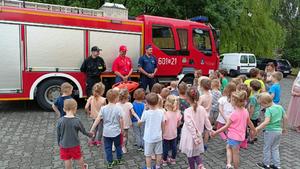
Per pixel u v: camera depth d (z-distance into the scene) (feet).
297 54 115.24
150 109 15.34
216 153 18.94
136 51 31.53
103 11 29.96
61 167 16.16
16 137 20.71
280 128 16.22
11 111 27.76
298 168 17.03
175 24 34.04
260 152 19.27
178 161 17.47
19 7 26.02
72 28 27.71
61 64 27.53
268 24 94.17
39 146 19.15
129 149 19.25
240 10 59.26
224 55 86.07
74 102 14.43
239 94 15.24
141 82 29.84
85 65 27.27
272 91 20.95
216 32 37.83
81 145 19.65
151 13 54.70
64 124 14.06
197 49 35.96
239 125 15.29
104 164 16.85
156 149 15.37
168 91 18.11
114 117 16.01
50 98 27.76
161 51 32.96
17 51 25.55
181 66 34.68
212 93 20.15
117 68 28.09
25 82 26.18
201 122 14.70
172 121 16.26
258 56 97.45
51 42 26.86
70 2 48.83
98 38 29.17
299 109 24.52
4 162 16.63
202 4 53.88
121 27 30.35
